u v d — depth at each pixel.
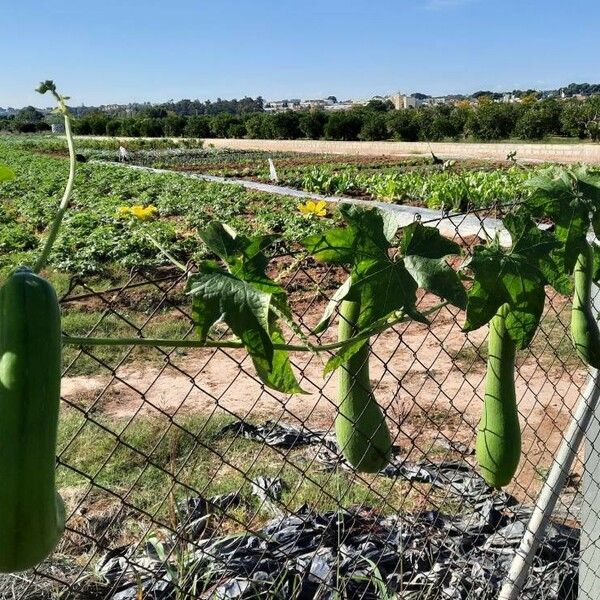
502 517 4.23
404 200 20.61
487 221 14.23
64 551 3.92
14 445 1.20
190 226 18.12
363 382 2.08
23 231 16.53
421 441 5.79
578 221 2.35
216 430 5.95
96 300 10.55
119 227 15.95
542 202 2.34
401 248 1.90
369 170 34.12
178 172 32.16
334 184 23.62
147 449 5.61
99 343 1.52
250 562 3.55
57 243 14.38
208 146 63.53
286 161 41.88
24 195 24.53
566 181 2.39
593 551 3.11
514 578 2.92
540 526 2.88
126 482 5.05
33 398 1.21
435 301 10.39
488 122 53.50
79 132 86.50
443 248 1.92
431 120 56.88
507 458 2.29
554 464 2.88
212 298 1.57
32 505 1.22
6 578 3.21
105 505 4.73
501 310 2.24
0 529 1.21
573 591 3.59
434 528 3.90
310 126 63.31
